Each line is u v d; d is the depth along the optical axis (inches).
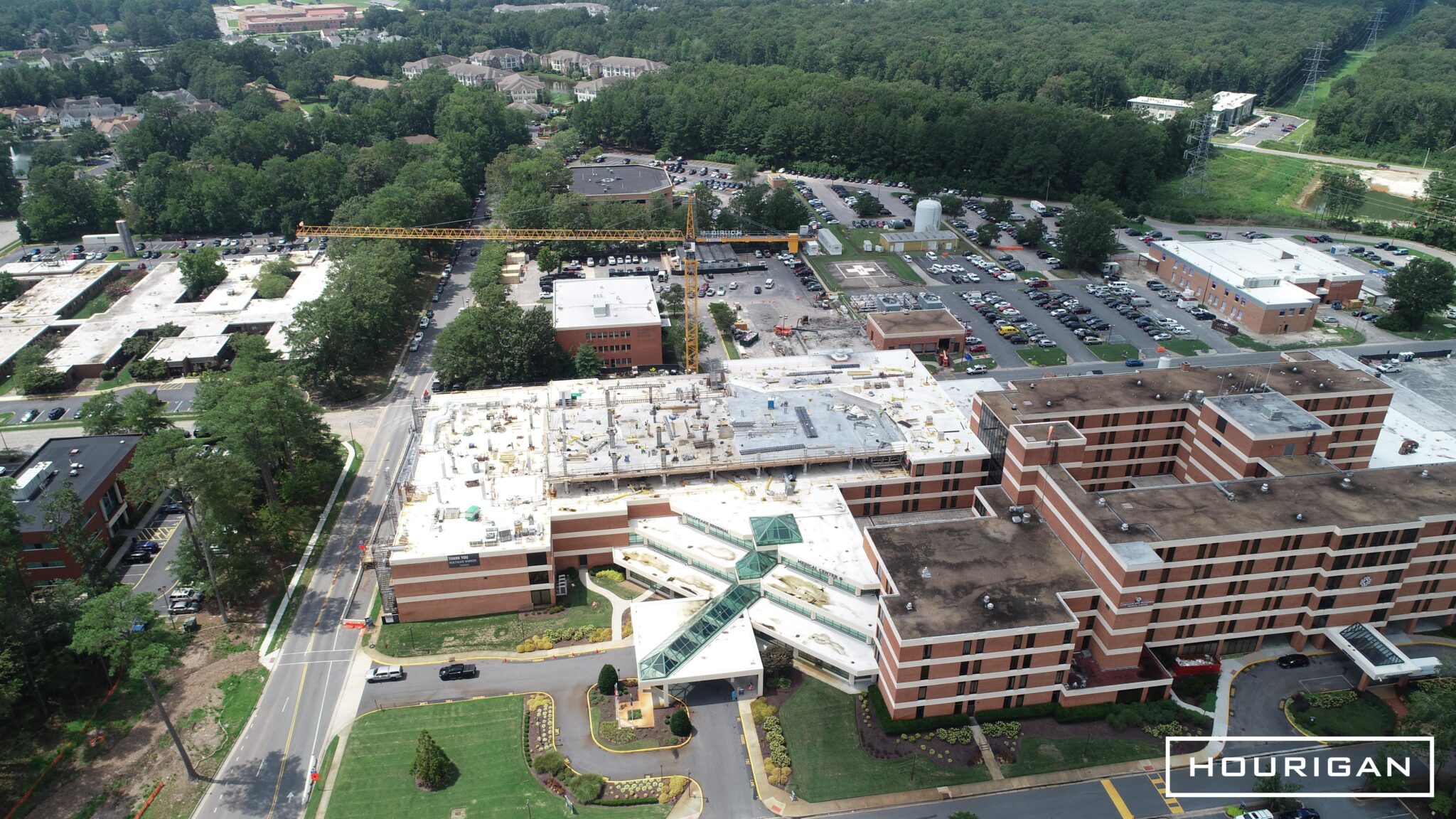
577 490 7352.4
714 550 6909.5
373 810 5315.0
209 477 6540.4
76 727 5876.0
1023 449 6776.6
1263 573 6141.7
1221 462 7416.3
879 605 6013.8
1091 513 6225.4
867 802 5388.8
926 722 5826.8
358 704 6072.8
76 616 6082.7
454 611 6835.6
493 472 7573.8
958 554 6304.1
